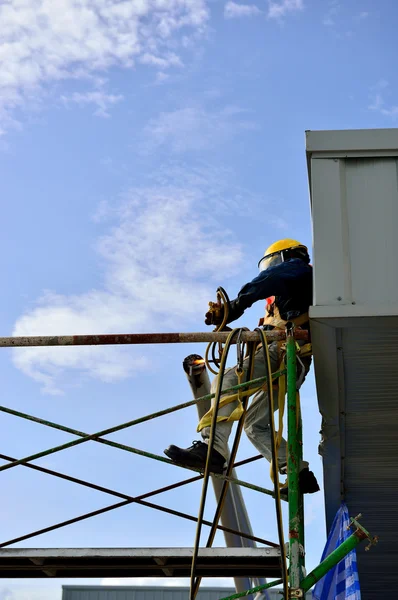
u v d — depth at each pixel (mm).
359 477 6699
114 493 6508
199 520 5453
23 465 6531
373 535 7246
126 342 6281
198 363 7707
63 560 5918
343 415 6230
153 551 5707
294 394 5832
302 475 5891
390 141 6086
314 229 5918
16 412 6168
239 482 5883
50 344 6324
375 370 5918
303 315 6609
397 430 6297
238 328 6137
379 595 8070
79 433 6113
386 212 5934
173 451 6066
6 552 5785
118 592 17172
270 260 7145
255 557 5617
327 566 5270
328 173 6062
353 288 5742
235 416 6195
